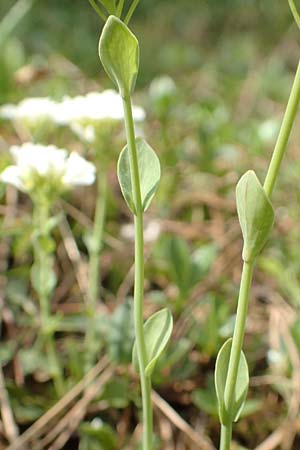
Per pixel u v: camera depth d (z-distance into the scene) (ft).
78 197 1.50
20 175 1.07
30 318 1.22
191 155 1.76
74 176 1.07
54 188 1.07
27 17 2.80
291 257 1.43
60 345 1.22
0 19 2.67
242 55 2.72
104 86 2.26
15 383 1.15
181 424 1.08
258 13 3.17
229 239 1.45
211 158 1.71
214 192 1.64
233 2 3.23
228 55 2.75
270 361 1.17
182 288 1.23
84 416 1.11
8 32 1.95
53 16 2.94
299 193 1.64
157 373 1.12
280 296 1.32
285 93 2.31
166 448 1.08
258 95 2.31
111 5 0.67
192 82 2.45
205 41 3.05
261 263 1.33
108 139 1.20
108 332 1.15
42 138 1.45
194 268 1.24
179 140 1.87
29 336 1.22
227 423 0.73
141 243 0.73
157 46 2.87
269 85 2.35
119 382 1.11
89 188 1.51
